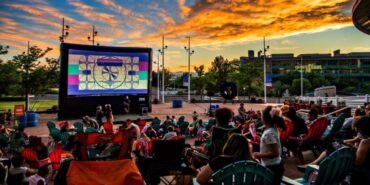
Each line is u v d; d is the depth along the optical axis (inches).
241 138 133.5
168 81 3841.0
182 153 240.2
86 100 1008.2
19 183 201.0
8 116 932.0
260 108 1445.6
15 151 328.2
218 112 156.2
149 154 266.7
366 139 153.0
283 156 314.7
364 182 148.0
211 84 2600.9
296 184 151.1
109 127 428.8
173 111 1284.4
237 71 2551.7
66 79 961.5
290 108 287.7
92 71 1013.8
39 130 770.2
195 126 601.3
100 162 142.4
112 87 1059.3
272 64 3833.7
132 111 1107.3
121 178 138.9
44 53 1211.2
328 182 147.3
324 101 1088.8
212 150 155.6
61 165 145.6
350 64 3725.4
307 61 3809.1
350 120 307.1
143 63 1117.7
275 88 3046.3
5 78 1148.5
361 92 3388.3
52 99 2154.3
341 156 148.0
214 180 118.6
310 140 280.8
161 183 247.0
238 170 121.2
